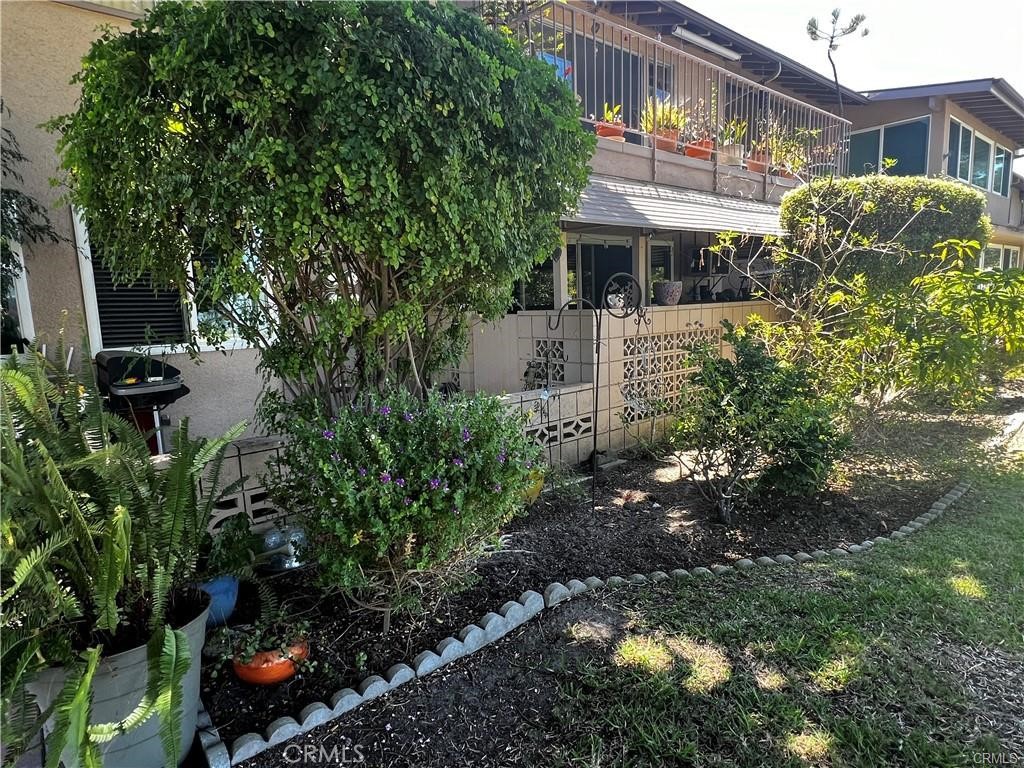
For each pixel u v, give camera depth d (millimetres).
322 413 3066
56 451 2064
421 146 2486
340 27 2305
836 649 2674
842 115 11602
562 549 3766
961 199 7727
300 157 2430
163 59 2301
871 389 5516
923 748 2107
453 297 3588
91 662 1637
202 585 2471
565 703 2383
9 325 4426
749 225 8172
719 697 2389
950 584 3260
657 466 5609
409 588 2781
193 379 5246
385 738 2215
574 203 3445
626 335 6109
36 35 4445
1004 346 5855
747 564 3566
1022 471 5445
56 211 4645
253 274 2625
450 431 2697
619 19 9266
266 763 2096
